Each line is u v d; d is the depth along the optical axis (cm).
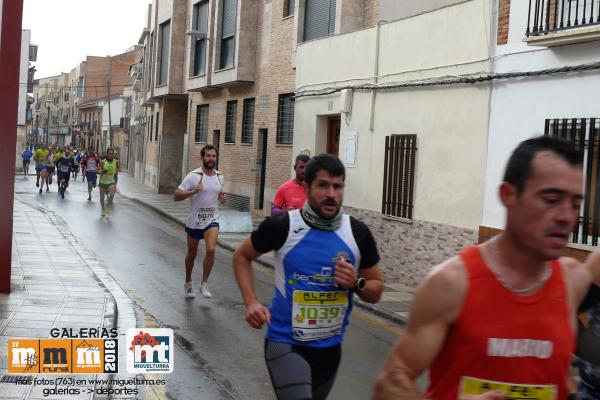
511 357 241
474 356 241
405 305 1112
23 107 5303
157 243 1714
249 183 2534
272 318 450
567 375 255
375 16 1789
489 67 1138
